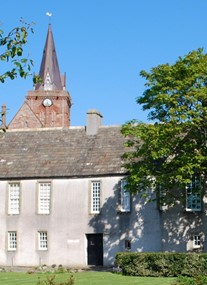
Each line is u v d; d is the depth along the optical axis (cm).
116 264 3588
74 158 4584
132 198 4262
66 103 11106
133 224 4234
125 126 3741
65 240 4403
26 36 1088
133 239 4219
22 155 4744
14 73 1073
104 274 3403
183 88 3550
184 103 3612
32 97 11075
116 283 2778
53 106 11050
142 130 3675
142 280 2953
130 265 3334
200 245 4031
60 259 4391
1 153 4806
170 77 3606
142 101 3738
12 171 4606
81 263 4341
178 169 3441
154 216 4181
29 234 4491
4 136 4962
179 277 1825
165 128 3525
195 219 4069
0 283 2839
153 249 4144
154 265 3256
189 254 3188
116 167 4384
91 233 4350
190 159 3481
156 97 3575
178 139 3575
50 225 4453
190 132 3650
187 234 4075
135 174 3675
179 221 4106
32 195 4528
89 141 4716
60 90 11138
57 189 4484
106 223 4319
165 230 4131
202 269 3138
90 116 4806
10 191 4597
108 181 4372
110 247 4275
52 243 4428
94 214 4362
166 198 3997
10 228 4534
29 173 4553
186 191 4078
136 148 4156
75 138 4788
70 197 4444
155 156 3516
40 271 3791
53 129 4934
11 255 4497
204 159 3475
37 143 4834
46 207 4506
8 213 4566
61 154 4659
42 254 4431
